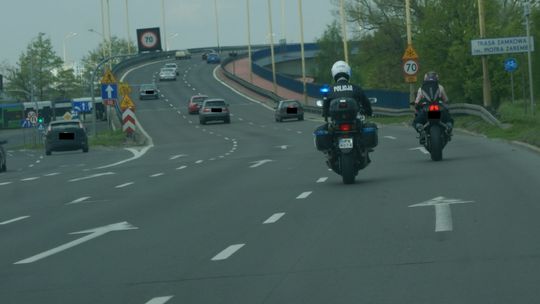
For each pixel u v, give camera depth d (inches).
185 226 604.7
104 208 765.9
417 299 339.9
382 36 3629.4
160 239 549.3
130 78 5713.6
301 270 414.3
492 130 1533.0
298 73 6309.1
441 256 426.6
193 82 5324.8
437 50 2359.7
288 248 481.1
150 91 4544.8
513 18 2642.7
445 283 365.1
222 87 4965.6
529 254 418.3
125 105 2385.6
